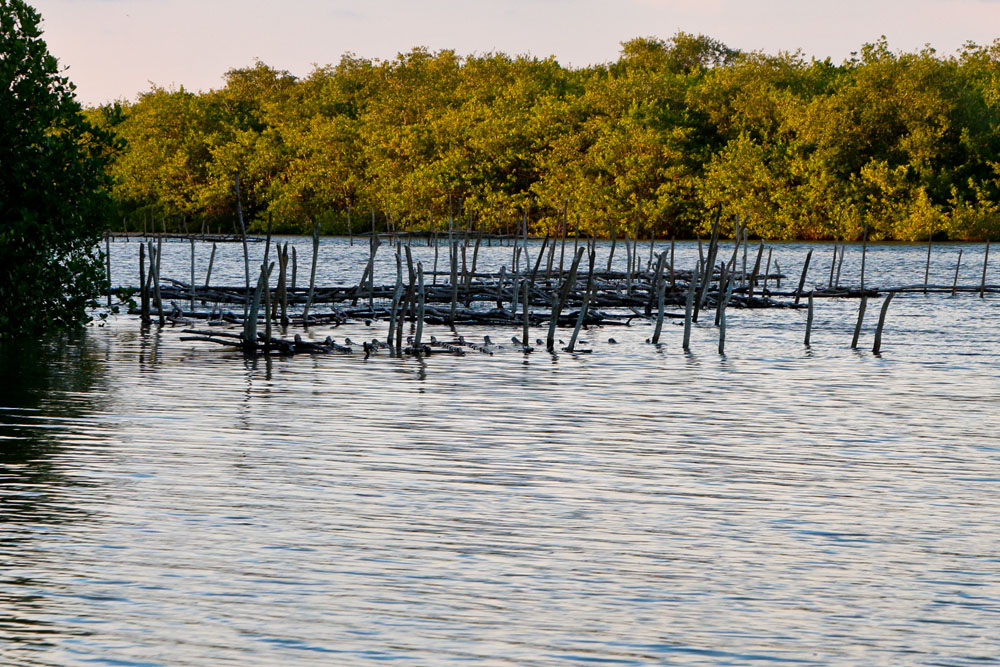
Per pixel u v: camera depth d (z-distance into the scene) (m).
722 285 131.25
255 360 97.56
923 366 101.19
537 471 56.22
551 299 143.38
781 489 53.28
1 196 101.06
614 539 44.50
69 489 50.47
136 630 34.22
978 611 37.09
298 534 44.28
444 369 93.88
